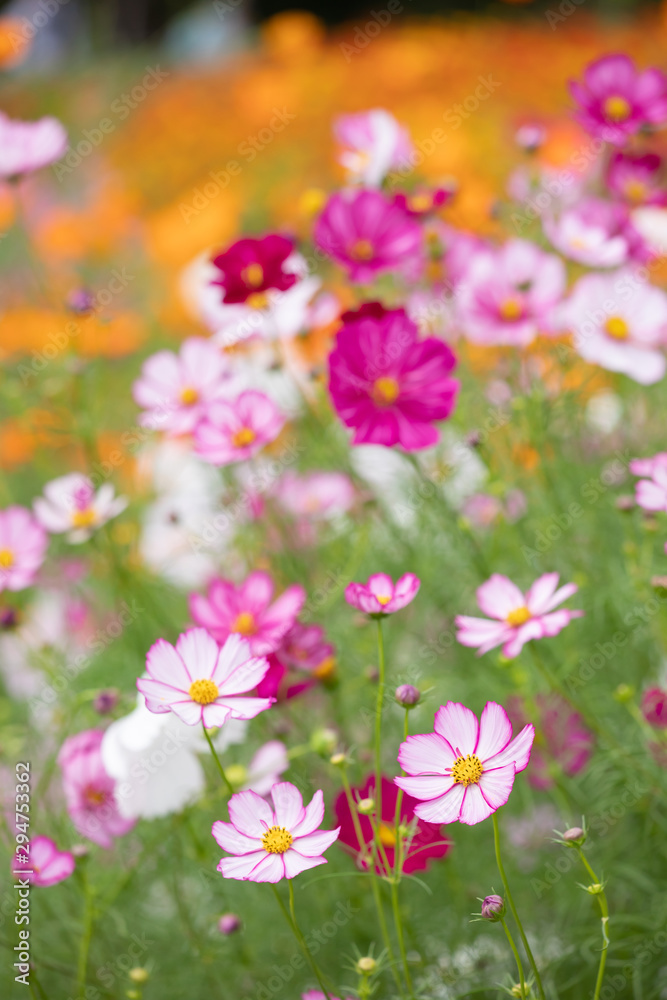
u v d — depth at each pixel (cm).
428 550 183
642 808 171
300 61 482
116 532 189
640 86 179
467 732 147
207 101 486
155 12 809
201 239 270
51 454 223
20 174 190
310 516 187
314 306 184
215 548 188
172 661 151
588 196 189
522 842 175
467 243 183
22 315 237
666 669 175
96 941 170
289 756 163
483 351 194
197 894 175
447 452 187
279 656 165
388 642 180
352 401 166
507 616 160
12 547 175
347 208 175
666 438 184
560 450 183
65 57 745
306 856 147
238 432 171
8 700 196
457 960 169
